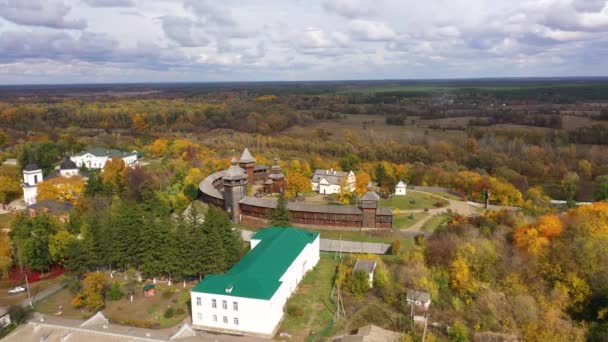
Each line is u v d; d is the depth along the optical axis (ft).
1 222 464.24
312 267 360.48
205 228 336.90
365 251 388.78
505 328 301.63
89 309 292.40
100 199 453.99
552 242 379.55
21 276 339.57
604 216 417.08
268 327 262.88
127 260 339.57
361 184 570.05
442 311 309.42
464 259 353.51
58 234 349.00
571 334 299.58
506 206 548.31
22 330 269.44
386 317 290.56
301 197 557.33
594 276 332.60
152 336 260.42
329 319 281.95
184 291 315.78
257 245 334.24
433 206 529.86
